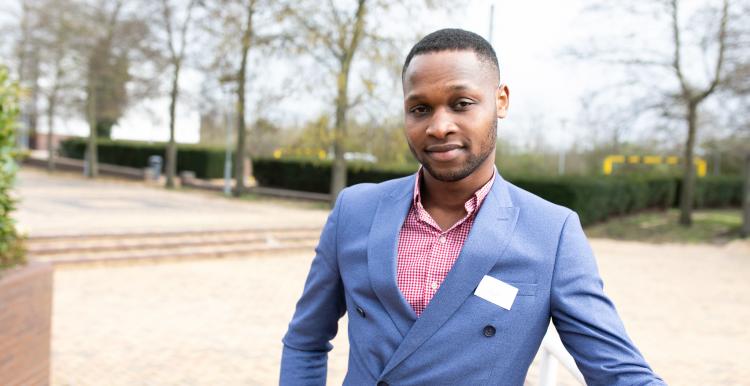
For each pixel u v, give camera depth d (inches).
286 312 298.2
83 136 1530.5
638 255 552.7
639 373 40.1
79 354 220.4
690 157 724.7
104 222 507.8
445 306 44.3
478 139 45.1
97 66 962.1
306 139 695.1
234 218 596.1
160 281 359.9
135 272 383.2
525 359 44.6
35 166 1272.1
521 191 49.4
